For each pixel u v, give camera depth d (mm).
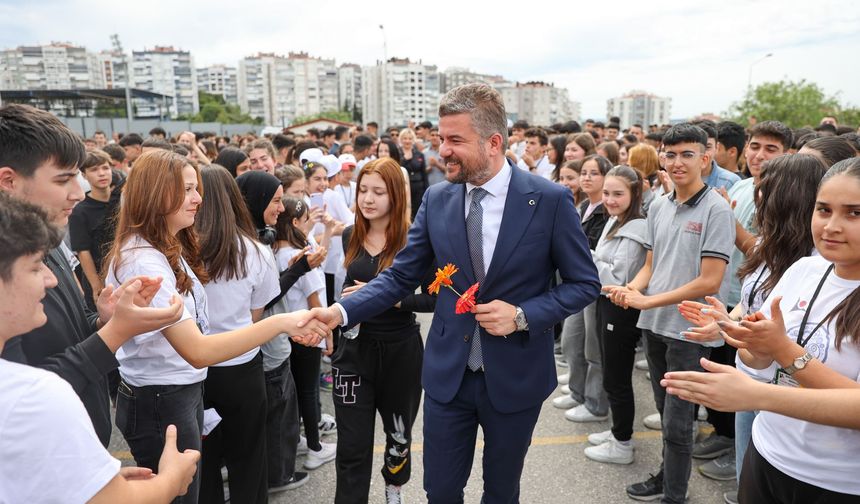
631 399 3404
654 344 3014
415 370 2754
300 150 6719
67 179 1630
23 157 1529
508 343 2133
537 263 2113
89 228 4285
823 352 1613
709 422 3746
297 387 3393
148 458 2092
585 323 3963
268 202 3174
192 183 2064
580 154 6035
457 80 110125
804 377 1526
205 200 2422
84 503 1021
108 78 95062
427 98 103562
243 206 2607
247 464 2506
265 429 2561
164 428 2059
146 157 1987
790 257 2199
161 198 1951
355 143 8914
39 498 997
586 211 4672
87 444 1037
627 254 3375
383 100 103562
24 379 1002
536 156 8492
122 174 5219
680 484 2895
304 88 108062
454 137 2039
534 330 2016
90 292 4305
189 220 2078
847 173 1522
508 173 2164
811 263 1785
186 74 101188
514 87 109062
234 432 2471
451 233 2189
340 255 4883
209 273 2373
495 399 2133
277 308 3254
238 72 106938
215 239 2387
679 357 2854
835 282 1653
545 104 108312
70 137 1614
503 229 2102
